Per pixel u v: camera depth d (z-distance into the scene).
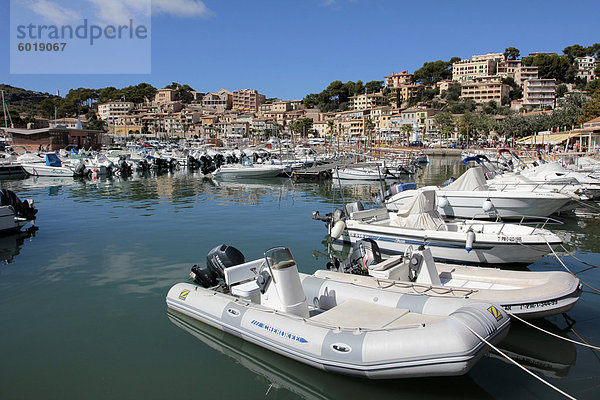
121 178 34.69
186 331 6.71
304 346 5.47
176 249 11.47
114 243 12.13
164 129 129.38
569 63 130.62
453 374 4.66
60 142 54.12
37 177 34.41
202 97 181.12
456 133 95.25
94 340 6.41
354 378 5.34
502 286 7.24
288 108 157.12
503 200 14.60
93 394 5.07
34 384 5.27
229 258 7.72
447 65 152.62
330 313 5.93
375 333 5.12
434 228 10.69
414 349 4.75
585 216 16.42
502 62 141.38
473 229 10.83
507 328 5.23
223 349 6.16
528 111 106.06
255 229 14.09
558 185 16.97
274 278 6.25
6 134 58.41
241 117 135.25
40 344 6.28
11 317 7.20
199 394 5.10
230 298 6.73
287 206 19.34
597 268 9.74
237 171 33.62
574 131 42.50
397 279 7.55
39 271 9.61
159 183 30.80
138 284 8.76
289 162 35.88
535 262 10.25
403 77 151.00
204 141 77.81
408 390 5.13
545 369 5.60
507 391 5.11
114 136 101.25
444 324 4.84
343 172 31.61
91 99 172.25
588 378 5.38
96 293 8.27
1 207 12.95
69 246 11.82
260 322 6.05
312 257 10.80
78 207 19.03
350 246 11.78
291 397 5.05
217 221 15.55
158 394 5.10
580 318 7.08
